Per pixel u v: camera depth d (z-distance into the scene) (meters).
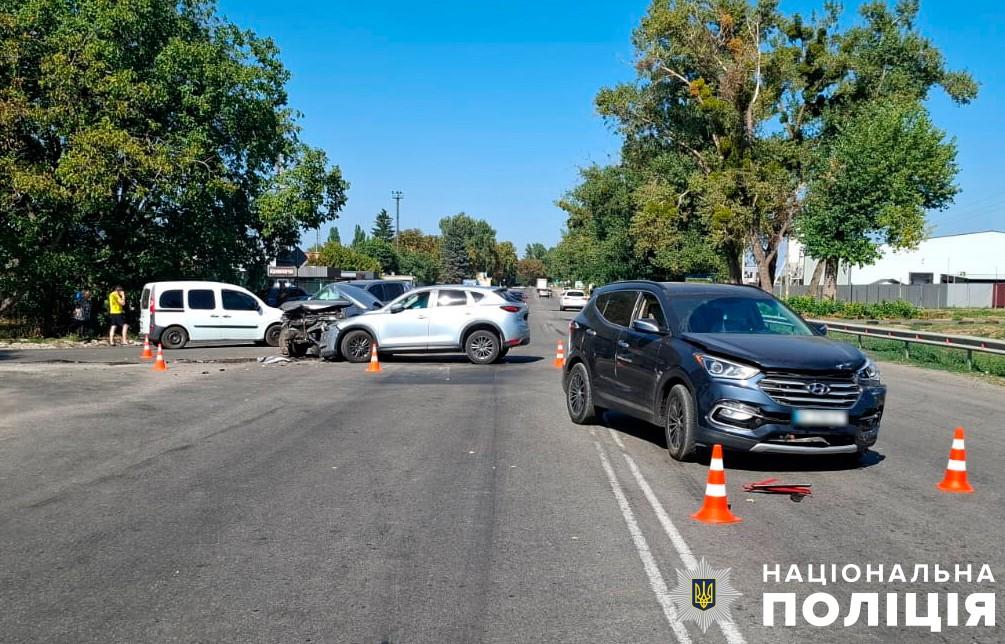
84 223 28.84
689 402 8.58
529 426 11.06
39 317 29.25
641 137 49.12
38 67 26.88
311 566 5.60
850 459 9.17
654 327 9.38
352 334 19.52
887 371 20.23
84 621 4.71
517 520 6.67
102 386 15.13
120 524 6.57
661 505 7.14
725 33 44.72
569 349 11.61
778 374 8.09
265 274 37.19
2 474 8.26
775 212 44.38
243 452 9.30
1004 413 13.15
